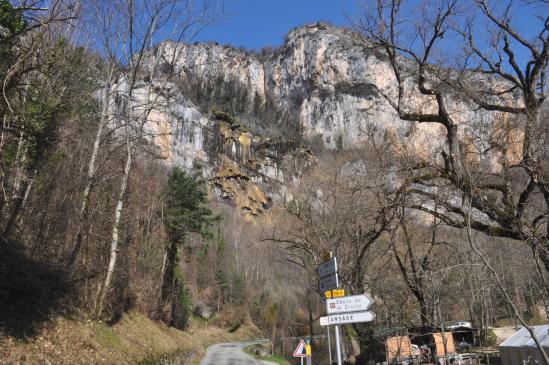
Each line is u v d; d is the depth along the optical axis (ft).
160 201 112.27
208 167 366.02
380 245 76.33
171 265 120.06
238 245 268.82
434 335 71.67
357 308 25.94
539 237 32.32
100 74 62.59
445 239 63.41
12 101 32.07
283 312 192.13
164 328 99.04
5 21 28.96
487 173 36.96
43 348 37.47
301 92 467.11
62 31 44.78
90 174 60.34
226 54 528.63
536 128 34.35
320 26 501.56
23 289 44.83
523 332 83.82
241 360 104.12
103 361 44.34
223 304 230.07
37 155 53.57
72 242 72.64
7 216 57.00
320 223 76.54
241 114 444.14
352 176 71.67
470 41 39.88
